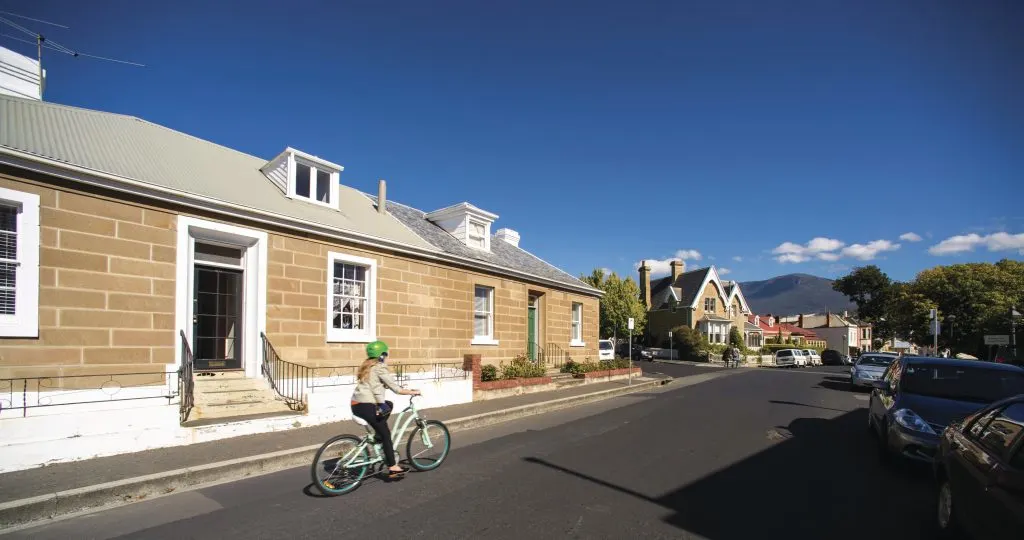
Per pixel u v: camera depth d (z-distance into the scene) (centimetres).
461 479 666
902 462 726
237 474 679
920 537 492
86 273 791
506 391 1440
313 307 1109
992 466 394
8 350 716
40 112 957
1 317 718
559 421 1153
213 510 549
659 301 5097
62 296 766
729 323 5050
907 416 705
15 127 845
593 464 749
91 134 978
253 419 861
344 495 599
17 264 732
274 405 960
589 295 2281
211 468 656
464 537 477
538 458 784
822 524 521
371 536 478
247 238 1011
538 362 1836
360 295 1236
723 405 1432
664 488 633
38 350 741
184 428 773
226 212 962
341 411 991
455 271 1496
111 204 824
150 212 869
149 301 855
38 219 749
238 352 1017
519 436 970
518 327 1772
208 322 986
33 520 518
